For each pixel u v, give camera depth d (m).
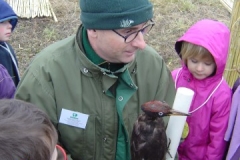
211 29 2.38
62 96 1.88
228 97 2.48
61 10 6.95
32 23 6.45
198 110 2.52
